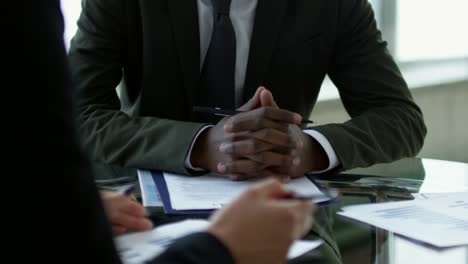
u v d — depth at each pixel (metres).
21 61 0.33
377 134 1.12
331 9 1.34
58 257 0.33
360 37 1.36
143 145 1.01
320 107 2.37
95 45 1.26
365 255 0.61
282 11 1.31
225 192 0.86
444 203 0.83
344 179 1.01
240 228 0.41
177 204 0.77
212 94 1.28
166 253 0.40
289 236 0.42
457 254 0.62
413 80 2.92
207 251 0.39
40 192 0.33
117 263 0.36
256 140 0.92
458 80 3.16
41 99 0.34
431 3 3.02
